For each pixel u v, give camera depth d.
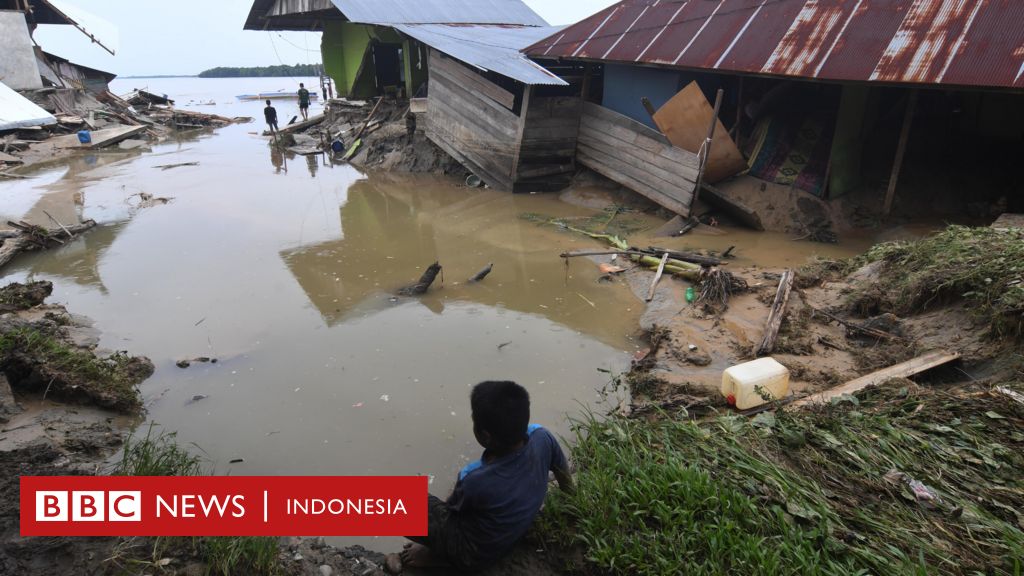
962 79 7.93
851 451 3.82
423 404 5.48
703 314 6.99
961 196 10.26
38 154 19.48
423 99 17.02
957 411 4.22
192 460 4.31
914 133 11.22
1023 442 3.82
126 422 5.25
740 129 12.26
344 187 15.05
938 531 3.15
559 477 3.64
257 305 7.74
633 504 3.51
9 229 10.48
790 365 5.70
